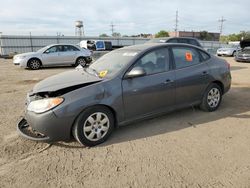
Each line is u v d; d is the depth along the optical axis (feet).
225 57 82.02
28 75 38.34
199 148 12.26
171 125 15.17
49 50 47.70
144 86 13.85
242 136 13.60
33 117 11.88
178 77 15.30
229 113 17.30
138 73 13.17
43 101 11.78
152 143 12.87
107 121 12.98
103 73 13.89
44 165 10.98
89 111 12.29
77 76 14.16
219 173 10.16
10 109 19.15
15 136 13.93
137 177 9.99
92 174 10.26
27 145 12.84
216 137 13.48
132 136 13.71
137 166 10.77
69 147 12.56
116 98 12.93
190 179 9.79
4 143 13.08
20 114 17.87
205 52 17.52
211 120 15.98
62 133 11.96
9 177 10.12
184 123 15.48
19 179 9.98
